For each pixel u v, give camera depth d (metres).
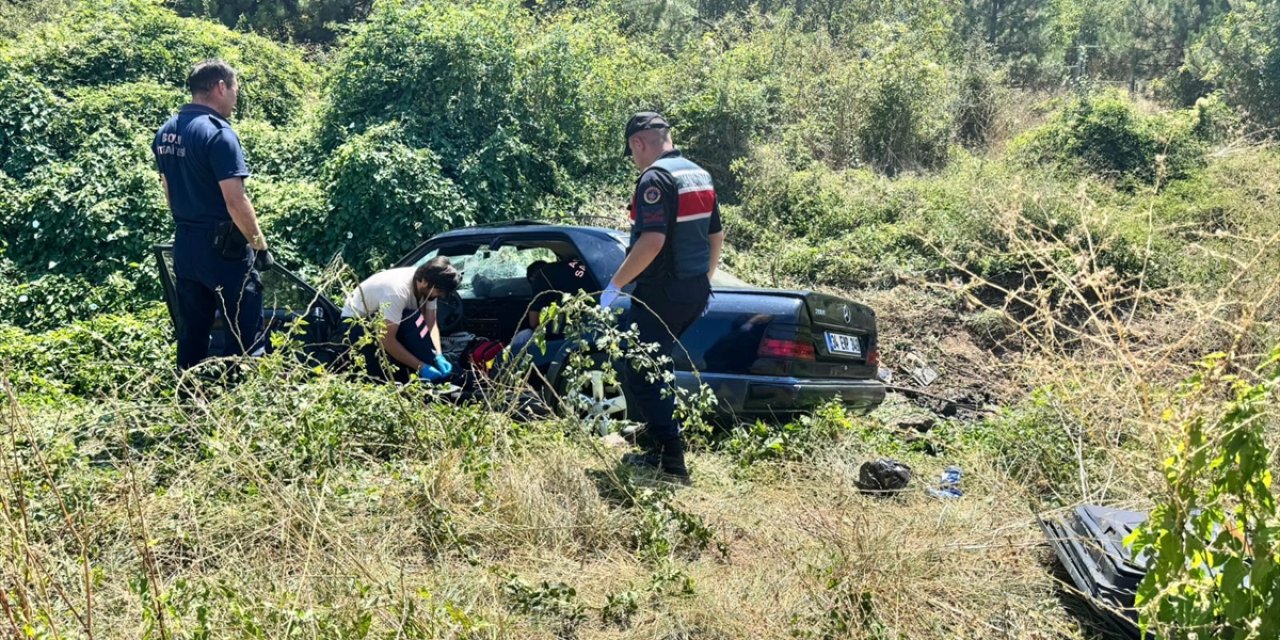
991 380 9.40
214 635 2.76
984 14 27.19
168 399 4.44
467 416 4.52
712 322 5.57
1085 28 27.58
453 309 6.30
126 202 10.64
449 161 12.49
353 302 5.71
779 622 3.33
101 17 14.48
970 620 3.40
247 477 3.78
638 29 23.42
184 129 5.23
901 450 5.57
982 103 19.92
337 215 11.08
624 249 5.89
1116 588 3.29
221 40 15.56
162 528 3.52
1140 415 2.92
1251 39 21.11
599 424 4.84
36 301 10.00
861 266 11.66
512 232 6.29
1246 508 2.37
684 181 4.66
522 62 13.98
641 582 3.57
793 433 5.32
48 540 3.41
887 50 17.69
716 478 4.79
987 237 11.34
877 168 16.69
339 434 4.37
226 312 5.10
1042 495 4.73
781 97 17.97
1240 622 2.40
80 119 12.07
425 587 3.18
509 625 3.09
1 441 3.13
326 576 3.17
